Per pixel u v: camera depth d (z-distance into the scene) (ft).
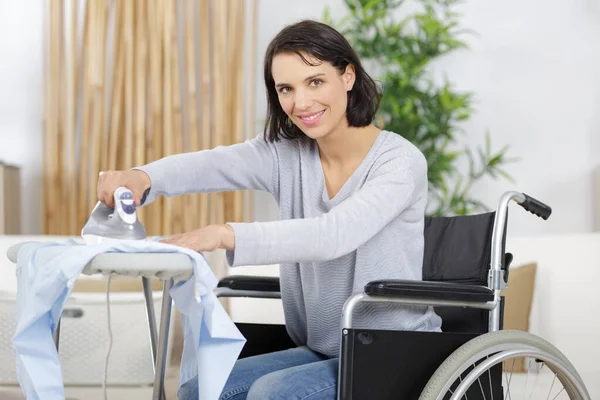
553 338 9.93
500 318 6.88
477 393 6.51
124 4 15.98
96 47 15.96
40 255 5.54
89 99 15.99
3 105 16.35
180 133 16.08
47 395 5.25
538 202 7.29
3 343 9.17
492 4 16.75
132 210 5.94
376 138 6.84
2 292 9.23
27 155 16.40
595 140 16.58
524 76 16.71
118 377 9.23
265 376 6.42
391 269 6.65
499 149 16.72
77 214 16.08
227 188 7.29
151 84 16.02
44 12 16.20
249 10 16.42
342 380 6.02
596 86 16.58
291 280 7.18
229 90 16.11
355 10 15.90
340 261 6.69
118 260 5.04
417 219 6.83
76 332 9.12
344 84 6.66
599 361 9.63
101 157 16.08
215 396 5.45
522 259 10.41
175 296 5.56
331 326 6.87
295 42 6.42
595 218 16.44
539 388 8.89
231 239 5.64
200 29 16.11
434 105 15.72
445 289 6.19
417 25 16.49
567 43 16.65
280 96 6.67
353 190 6.71
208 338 5.54
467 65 16.78
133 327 9.25
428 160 15.72
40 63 16.37
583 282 9.96
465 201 15.97
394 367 6.17
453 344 6.41
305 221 5.90
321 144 6.89
